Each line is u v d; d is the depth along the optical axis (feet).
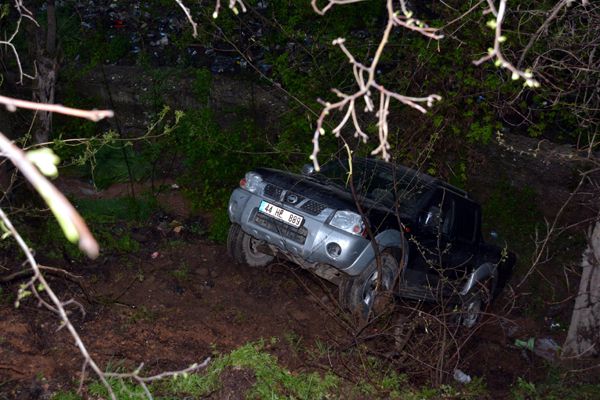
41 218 26.37
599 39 22.18
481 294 29.40
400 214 26.09
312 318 25.80
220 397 17.69
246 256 28.32
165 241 30.32
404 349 22.57
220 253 29.96
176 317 23.90
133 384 18.08
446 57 33.71
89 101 38.14
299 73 39.86
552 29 27.48
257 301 26.43
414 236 25.85
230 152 34.73
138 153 37.09
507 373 26.13
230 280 27.76
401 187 27.02
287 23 40.73
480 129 33.55
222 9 42.29
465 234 28.55
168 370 19.60
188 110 36.06
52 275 24.12
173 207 33.78
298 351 22.33
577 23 25.02
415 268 26.35
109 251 28.02
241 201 26.14
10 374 17.85
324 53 40.34
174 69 39.19
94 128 37.37
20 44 36.76
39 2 36.01
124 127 38.06
